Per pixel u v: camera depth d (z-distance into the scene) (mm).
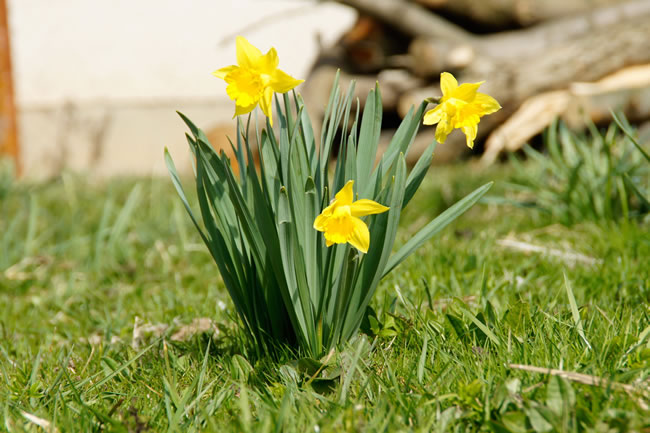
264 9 7898
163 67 7973
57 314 1987
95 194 4527
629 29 4938
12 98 5547
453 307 1663
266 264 1526
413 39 5855
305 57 7797
